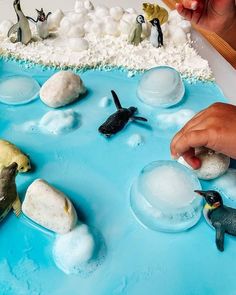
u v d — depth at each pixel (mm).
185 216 531
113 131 644
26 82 717
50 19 835
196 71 746
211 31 747
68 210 515
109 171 604
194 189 544
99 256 506
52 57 774
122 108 671
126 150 631
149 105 695
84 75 753
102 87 730
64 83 684
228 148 555
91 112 688
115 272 496
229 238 526
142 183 553
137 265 502
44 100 690
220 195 546
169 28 818
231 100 703
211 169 570
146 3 827
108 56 773
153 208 533
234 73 745
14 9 812
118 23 828
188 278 493
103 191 580
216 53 781
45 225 524
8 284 485
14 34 811
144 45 793
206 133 555
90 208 558
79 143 642
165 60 766
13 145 603
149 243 522
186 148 568
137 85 732
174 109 692
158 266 502
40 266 500
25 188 578
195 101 703
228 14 692
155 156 624
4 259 508
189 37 810
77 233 514
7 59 778
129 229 535
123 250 515
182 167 564
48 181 591
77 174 601
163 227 531
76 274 492
